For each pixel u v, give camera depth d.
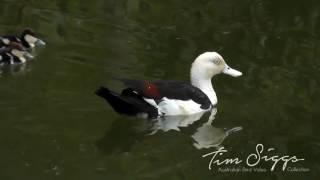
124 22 19.02
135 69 15.63
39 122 12.68
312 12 20.64
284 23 19.66
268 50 17.48
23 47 16.39
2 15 18.78
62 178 10.66
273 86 15.27
